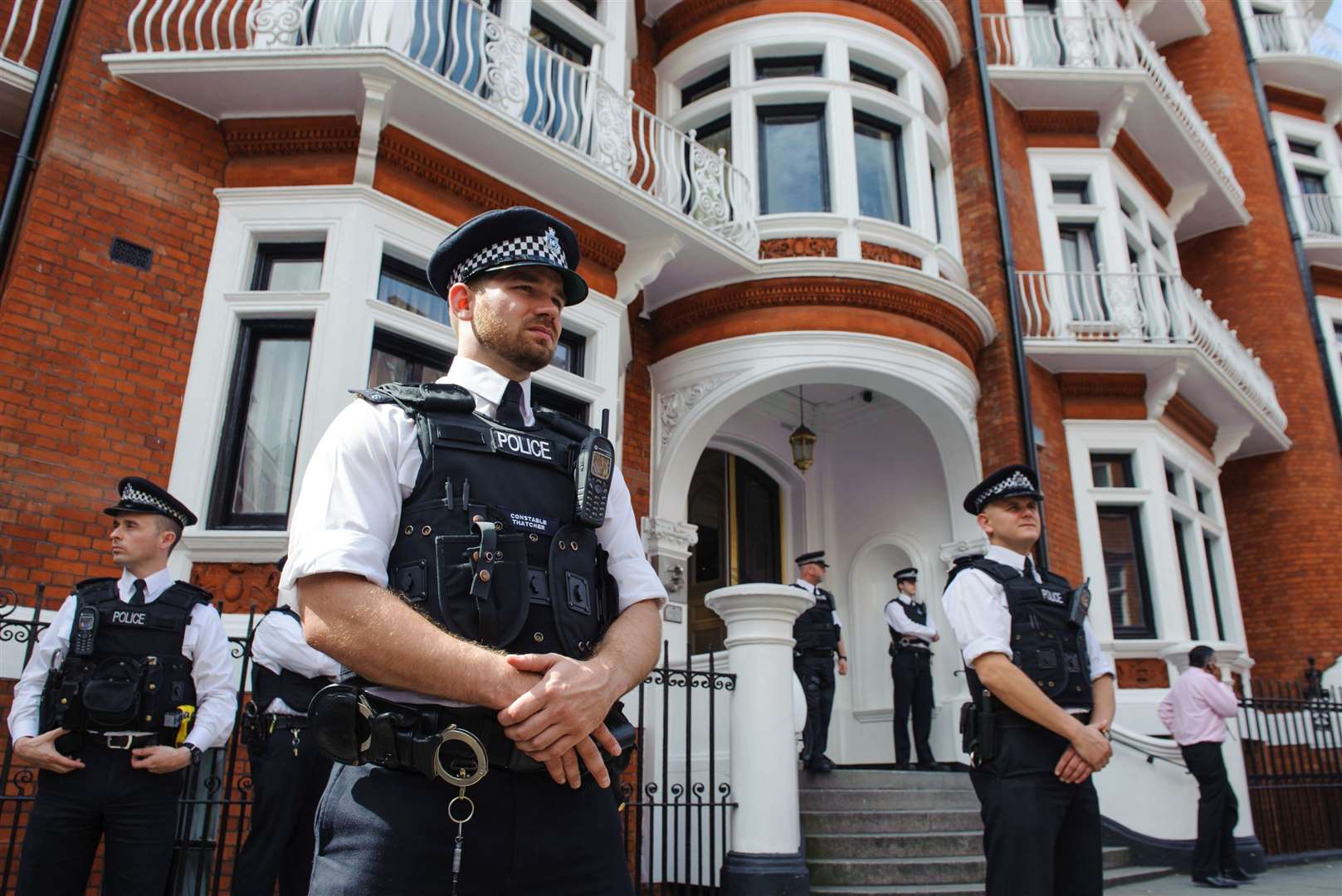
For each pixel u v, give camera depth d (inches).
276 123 259.9
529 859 67.1
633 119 388.2
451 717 66.2
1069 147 486.9
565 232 86.2
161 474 227.8
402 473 71.6
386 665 62.7
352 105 258.2
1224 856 283.9
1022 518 147.6
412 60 249.6
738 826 230.4
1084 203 488.4
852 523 447.8
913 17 429.1
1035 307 434.3
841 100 397.1
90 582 147.8
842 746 423.8
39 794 136.0
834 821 278.2
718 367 362.9
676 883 220.4
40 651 143.2
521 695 63.7
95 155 234.8
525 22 321.4
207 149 257.9
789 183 399.5
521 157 281.6
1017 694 126.6
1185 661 313.4
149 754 136.9
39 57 254.1
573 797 71.0
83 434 217.5
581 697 65.7
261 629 178.4
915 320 374.3
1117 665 402.6
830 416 461.7
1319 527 522.6
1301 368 556.7
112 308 228.7
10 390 208.5
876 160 413.4
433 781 66.9
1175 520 463.8
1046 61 483.2
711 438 425.4
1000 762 129.0
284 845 166.4
